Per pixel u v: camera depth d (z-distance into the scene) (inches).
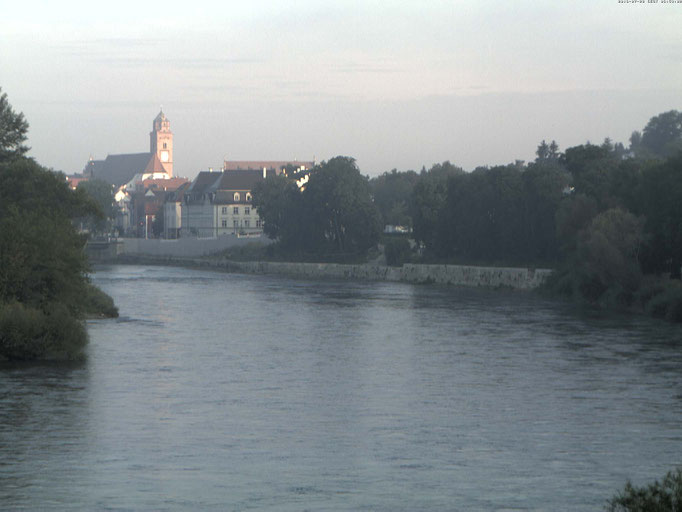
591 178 5994.1
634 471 1601.9
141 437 1817.2
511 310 4576.8
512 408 2138.3
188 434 1849.2
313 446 1761.8
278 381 2495.1
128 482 1499.8
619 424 1971.0
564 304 4913.9
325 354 3026.6
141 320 4116.6
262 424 1953.7
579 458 1689.2
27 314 2770.7
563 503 1408.7
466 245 7258.9
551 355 2979.8
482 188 7160.4
